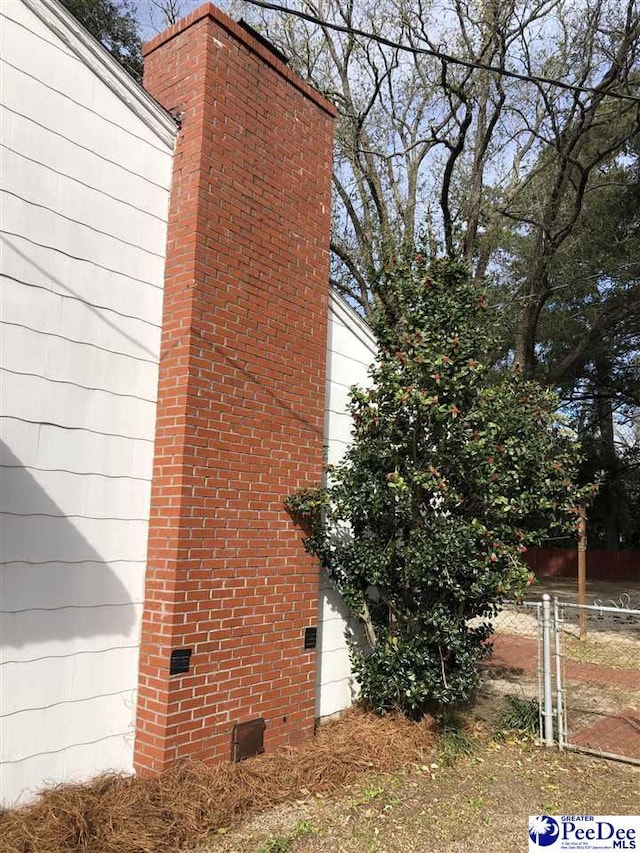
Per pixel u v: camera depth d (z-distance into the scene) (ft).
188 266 15.26
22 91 12.91
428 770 16.55
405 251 21.97
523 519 21.13
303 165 18.93
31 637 12.45
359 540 19.03
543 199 53.78
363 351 22.39
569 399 78.18
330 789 14.90
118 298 14.55
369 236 55.62
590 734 19.83
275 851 12.09
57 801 12.10
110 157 14.57
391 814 13.97
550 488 20.93
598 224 55.42
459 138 44.42
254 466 16.49
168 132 15.94
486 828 13.60
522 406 21.36
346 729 18.49
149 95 15.39
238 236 16.51
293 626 17.31
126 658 14.12
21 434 12.52
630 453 88.07
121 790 13.08
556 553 91.35
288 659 17.06
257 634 16.16
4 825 11.37
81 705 13.21
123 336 14.60
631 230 55.36
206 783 13.74
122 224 14.75
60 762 12.80
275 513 17.06
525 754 18.13
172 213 15.81
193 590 14.55
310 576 18.11
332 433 20.94
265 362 17.07
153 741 13.82
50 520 12.91
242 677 15.64
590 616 36.32
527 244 59.26
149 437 15.01
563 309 64.39
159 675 13.98
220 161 16.14
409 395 17.43
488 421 18.99
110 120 14.61
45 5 13.32
